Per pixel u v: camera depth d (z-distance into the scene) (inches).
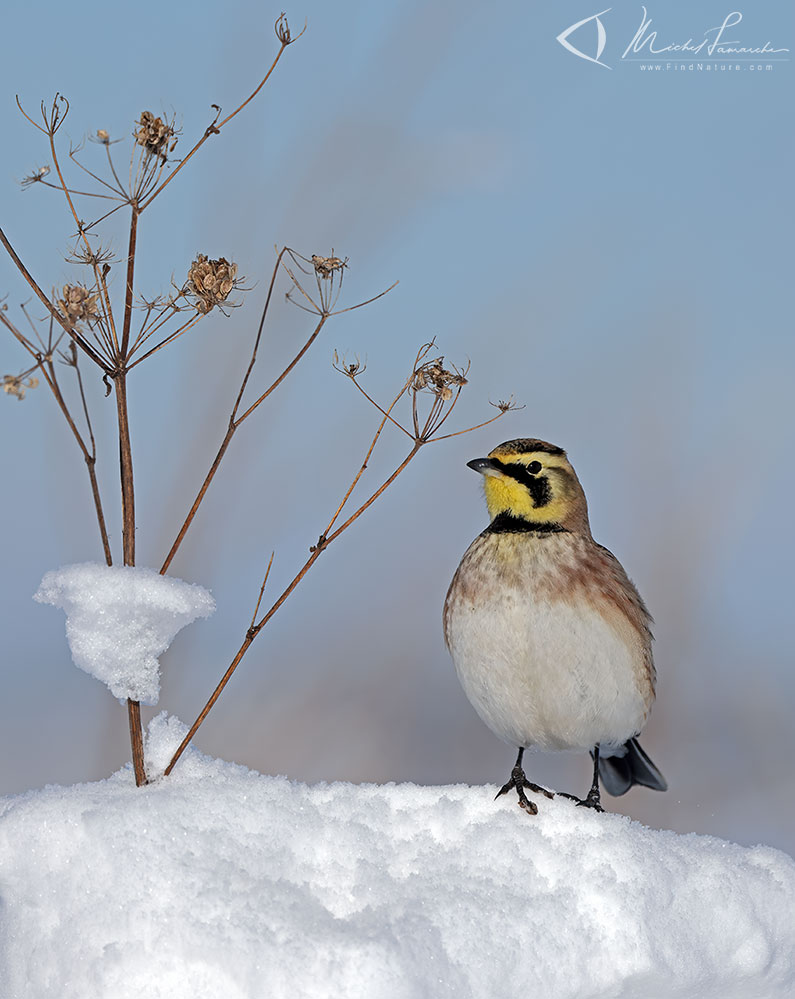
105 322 331.9
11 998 270.4
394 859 302.0
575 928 283.4
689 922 299.1
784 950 307.3
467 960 267.4
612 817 328.2
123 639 325.4
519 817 321.1
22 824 287.1
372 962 254.5
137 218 328.8
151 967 260.7
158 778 325.7
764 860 323.9
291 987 252.1
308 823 304.0
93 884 278.7
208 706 327.9
